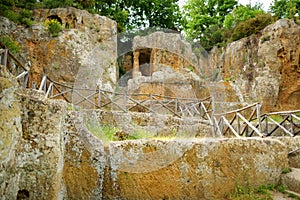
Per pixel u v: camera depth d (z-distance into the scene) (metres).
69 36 11.02
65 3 12.29
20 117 2.66
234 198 3.96
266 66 12.91
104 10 16.25
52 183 2.93
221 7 21.31
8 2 11.33
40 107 3.04
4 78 2.32
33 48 10.37
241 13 19.34
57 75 10.36
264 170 4.29
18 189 2.70
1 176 2.17
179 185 3.97
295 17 15.34
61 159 3.26
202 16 20.23
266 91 12.58
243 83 13.19
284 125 7.41
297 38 12.91
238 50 14.09
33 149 2.92
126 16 16.23
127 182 3.95
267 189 4.19
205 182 4.02
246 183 4.14
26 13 11.06
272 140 4.50
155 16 18.77
